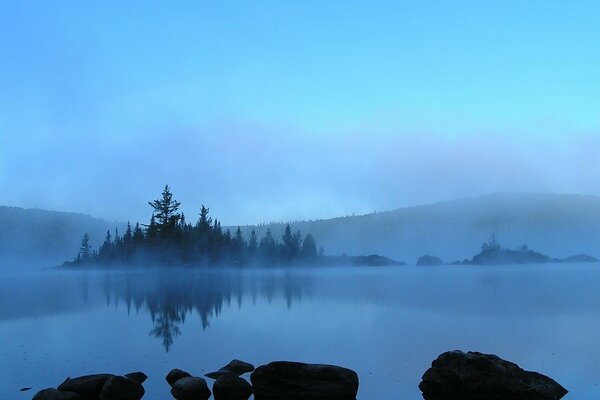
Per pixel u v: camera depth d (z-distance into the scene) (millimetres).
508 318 31484
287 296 51281
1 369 19922
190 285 74250
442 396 16469
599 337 24656
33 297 53250
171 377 18156
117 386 16297
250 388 17031
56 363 20891
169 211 155000
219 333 27844
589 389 16516
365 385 17531
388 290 58156
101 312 38344
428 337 25438
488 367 16484
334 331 27891
